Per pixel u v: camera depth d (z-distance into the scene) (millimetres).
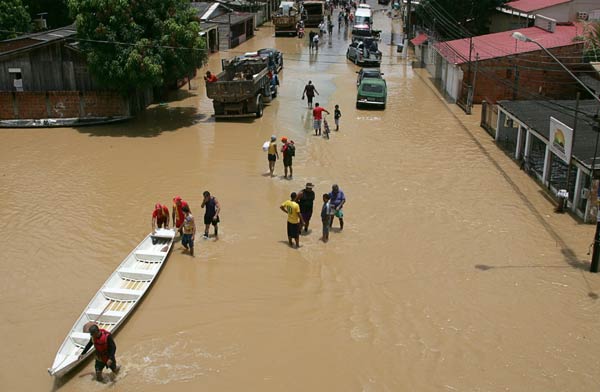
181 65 29047
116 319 12820
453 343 12414
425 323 13133
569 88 33062
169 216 18391
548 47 32625
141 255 15586
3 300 14078
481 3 48688
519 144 24078
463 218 18656
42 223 18141
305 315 13461
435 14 50500
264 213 18953
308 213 17531
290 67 46250
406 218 18656
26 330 12961
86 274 15250
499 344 12367
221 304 13875
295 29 63031
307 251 16484
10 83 29906
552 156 20859
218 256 16156
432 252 16438
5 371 11648
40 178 22047
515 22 44250
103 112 30281
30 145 26344
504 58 33312
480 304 13867
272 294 14312
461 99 34469
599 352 12078
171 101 35531
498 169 23344
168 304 13836
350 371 11555
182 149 25719
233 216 18703
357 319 13297
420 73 44969
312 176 22391
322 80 41312
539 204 19844
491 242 17016
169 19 28250
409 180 22047
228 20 55375
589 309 13617
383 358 11945
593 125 22328
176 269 15438
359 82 37562
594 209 18016
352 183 21719
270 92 34781
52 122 29422
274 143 22219
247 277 15094
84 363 11664
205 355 12016
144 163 23797
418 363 11781
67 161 24062
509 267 15578
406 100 35750
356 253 16391
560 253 16375
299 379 11320
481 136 28125
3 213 18844
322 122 30141
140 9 28328
